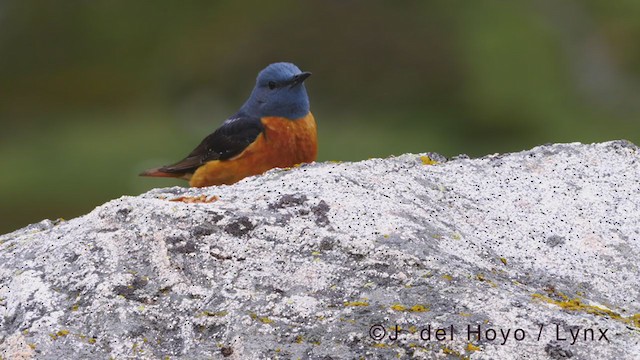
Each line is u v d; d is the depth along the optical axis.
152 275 7.64
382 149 36.38
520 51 41.09
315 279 7.53
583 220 8.48
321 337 7.17
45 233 8.35
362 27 42.66
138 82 44.88
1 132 41.03
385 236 7.82
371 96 40.25
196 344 7.25
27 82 45.75
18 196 34.44
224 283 7.55
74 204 34.06
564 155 9.34
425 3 44.44
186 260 7.69
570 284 7.83
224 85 43.38
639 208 8.63
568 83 40.12
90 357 7.17
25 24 48.56
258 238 7.81
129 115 42.19
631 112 38.69
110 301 7.47
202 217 7.92
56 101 44.16
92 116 42.44
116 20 48.06
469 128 38.25
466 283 7.40
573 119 38.22
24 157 37.78
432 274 7.47
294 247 7.75
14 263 7.96
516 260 8.05
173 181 34.97
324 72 41.44
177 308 7.44
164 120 41.12
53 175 35.91
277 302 7.40
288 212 8.05
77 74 45.53
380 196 8.42
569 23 42.72
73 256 7.82
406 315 7.20
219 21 46.44
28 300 7.54
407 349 7.03
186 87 43.66
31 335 7.29
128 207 8.09
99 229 8.02
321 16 44.12
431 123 38.59
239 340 7.21
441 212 8.48
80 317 7.40
